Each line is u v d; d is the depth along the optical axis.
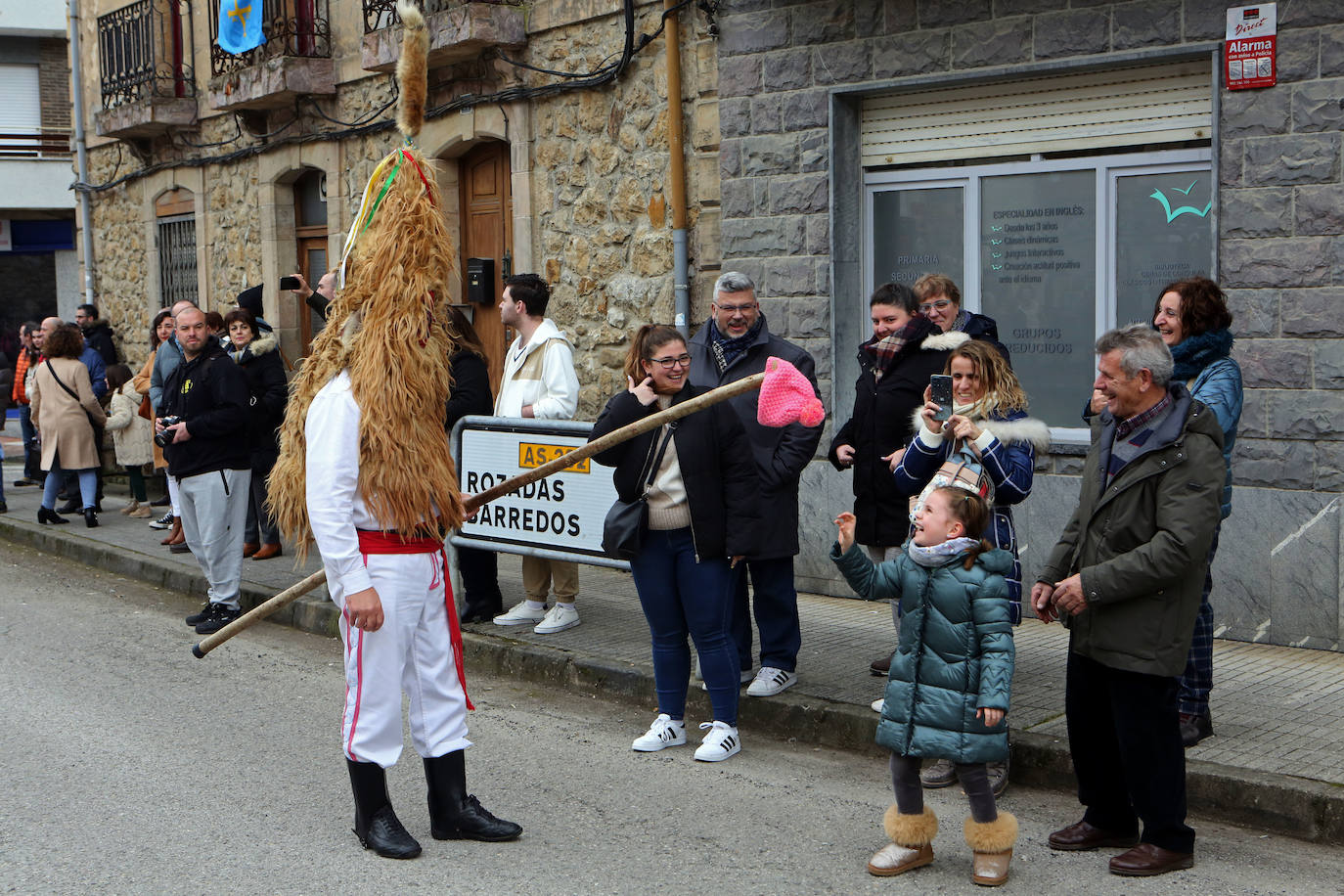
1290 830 4.34
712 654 5.32
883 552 5.75
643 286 9.01
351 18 11.64
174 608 8.58
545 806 4.78
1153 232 6.95
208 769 5.20
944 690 3.96
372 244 4.20
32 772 5.16
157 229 15.29
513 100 9.71
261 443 9.40
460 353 7.06
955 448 4.90
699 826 4.55
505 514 6.84
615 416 5.17
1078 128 7.11
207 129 14.09
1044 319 7.38
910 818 4.07
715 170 8.46
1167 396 3.95
